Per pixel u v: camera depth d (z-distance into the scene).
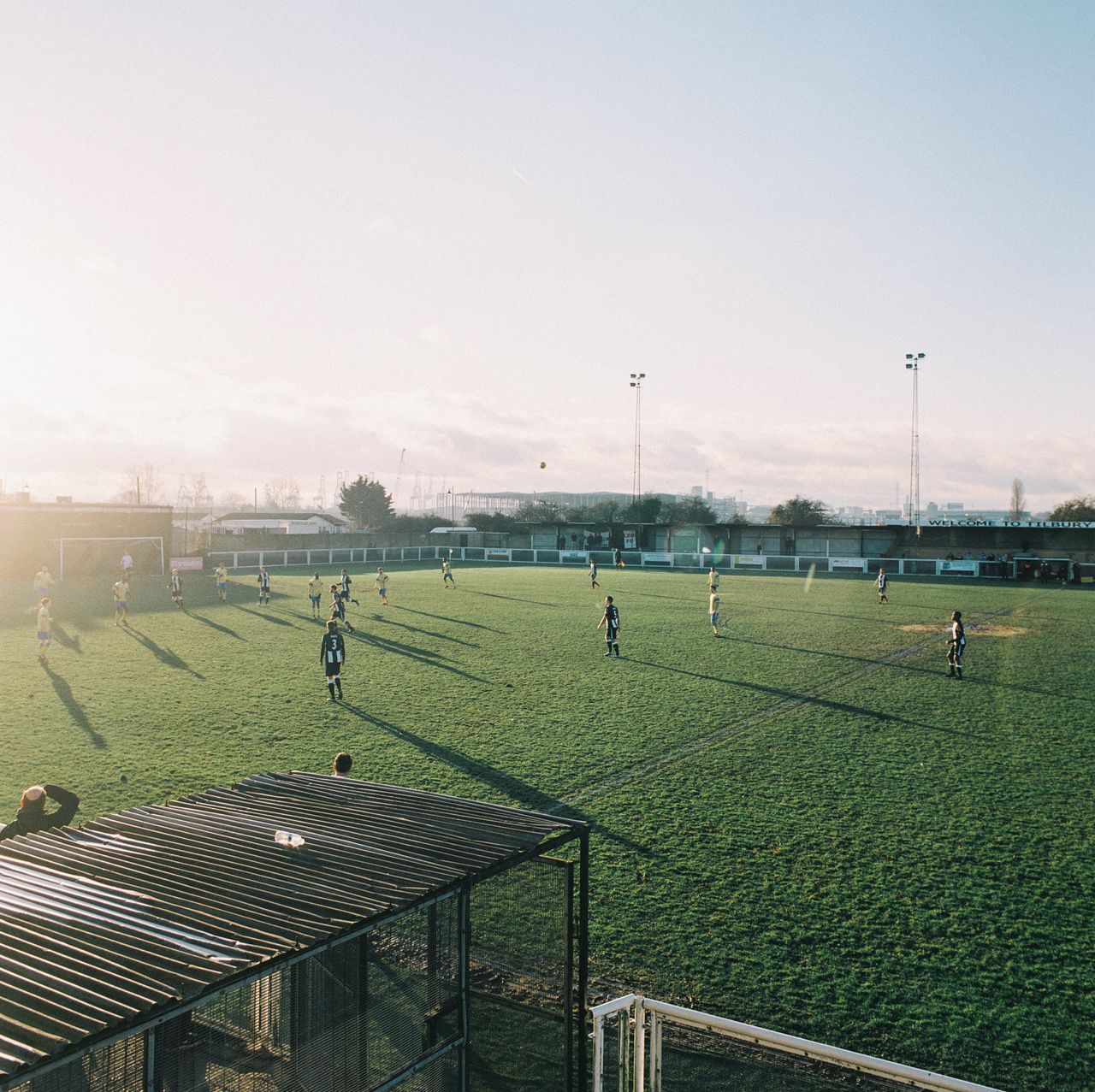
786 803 12.91
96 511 50.53
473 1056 5.90
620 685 21.25
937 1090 4.95
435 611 35.88
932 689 21.17
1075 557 58.59
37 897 4.93
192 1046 4.70
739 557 64.19
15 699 19.02
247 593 43.00
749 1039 5.54
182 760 14.54
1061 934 8.98
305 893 5.00
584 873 6.00
